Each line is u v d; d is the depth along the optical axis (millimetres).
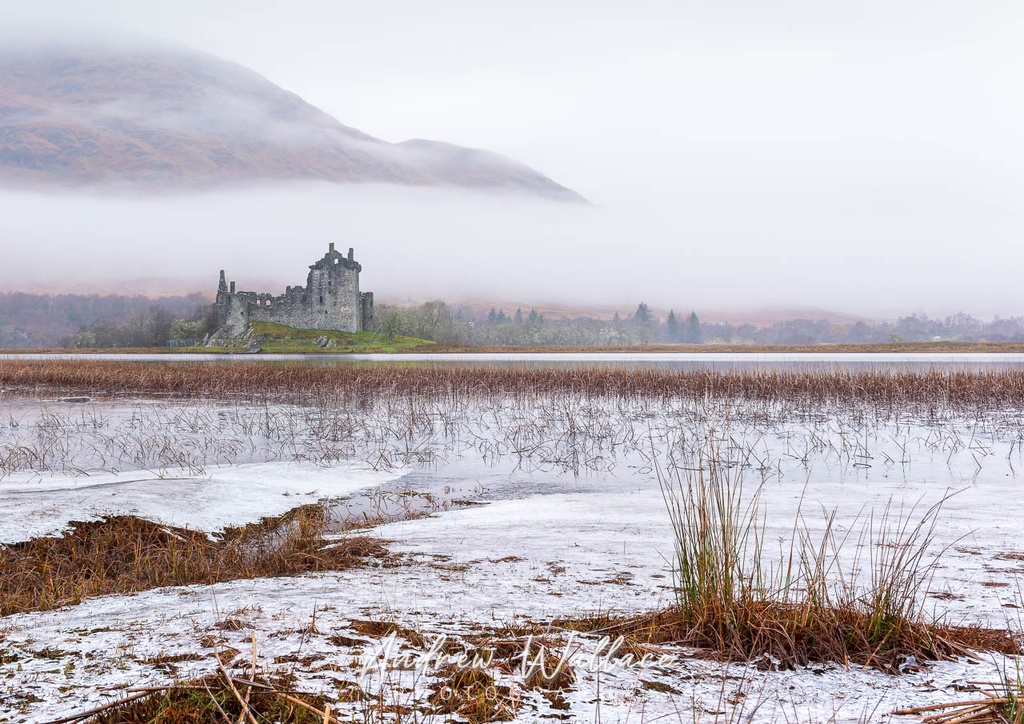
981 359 74375
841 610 4484
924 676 3838
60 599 5984
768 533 8117
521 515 9828
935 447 16266
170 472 13234
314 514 10453
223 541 9047
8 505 9492
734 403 24578
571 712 3232
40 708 3188
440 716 3111
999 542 7543
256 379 32656
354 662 3771
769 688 3631
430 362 59844
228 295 111938
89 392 31172
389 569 6781
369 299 122062
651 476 13367
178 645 4086
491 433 19031
